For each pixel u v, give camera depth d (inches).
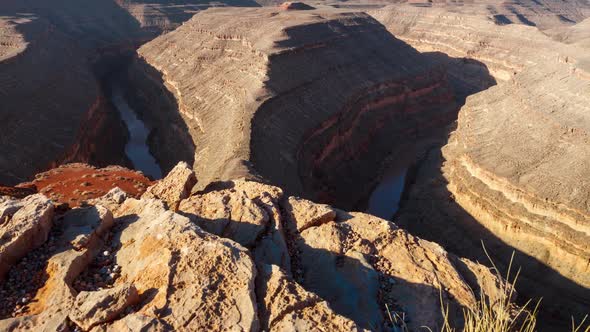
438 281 526.3
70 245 476.7
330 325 386.9
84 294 398.0
